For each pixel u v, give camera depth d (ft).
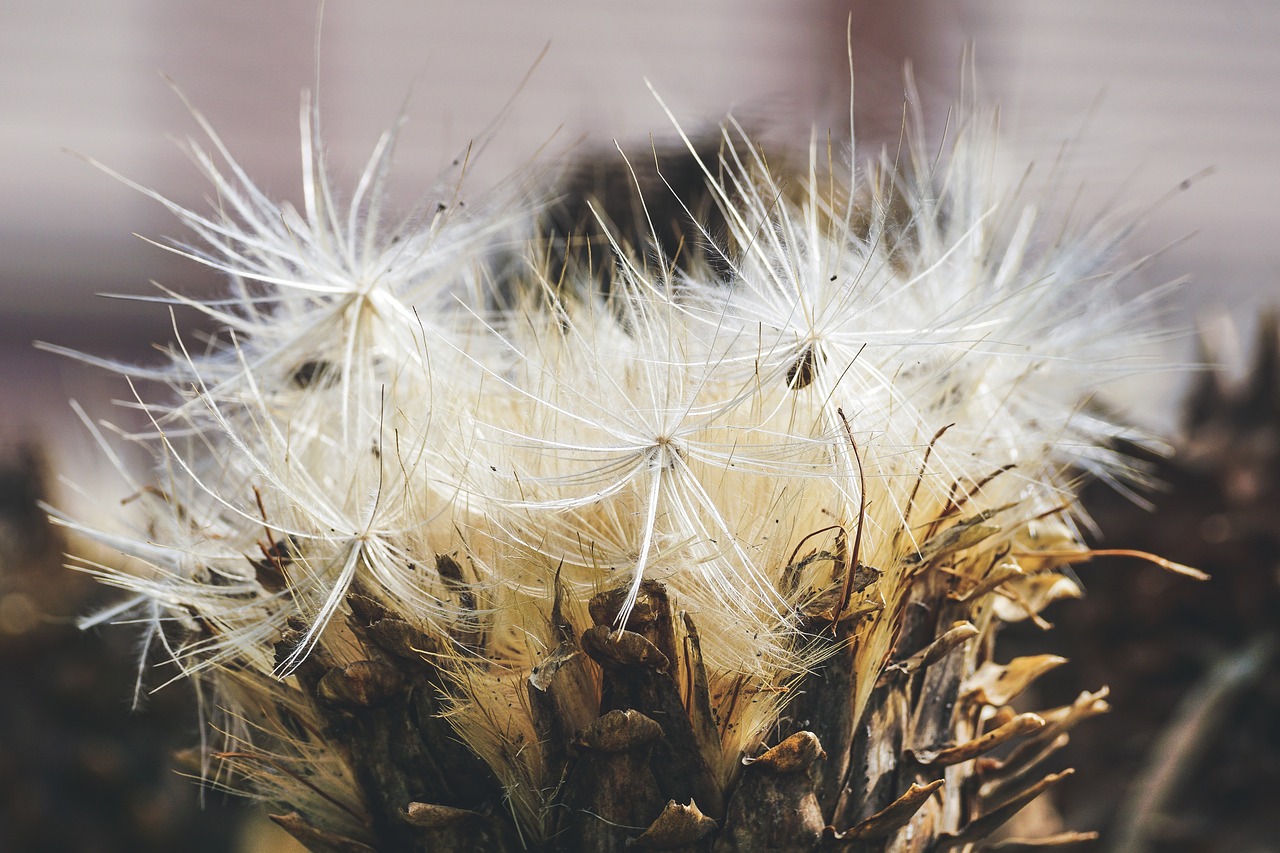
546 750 1.12
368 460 1.20
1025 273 1.30
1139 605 1.66
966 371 1.24
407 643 1.12
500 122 1.28
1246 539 1.61
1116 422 1.62
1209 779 1.59
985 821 1.16
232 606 1.20
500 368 1.26
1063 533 1.28
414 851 1.14
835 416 1.16
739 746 1.12
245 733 1.23
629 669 1.11
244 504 1.21
